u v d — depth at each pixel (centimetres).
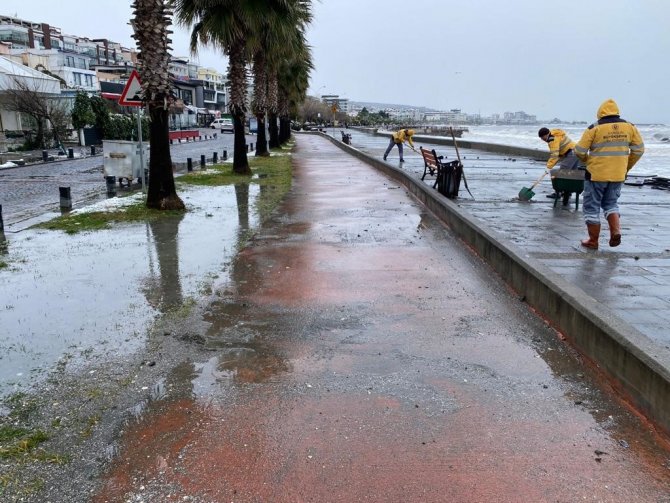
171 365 418
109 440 321
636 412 352
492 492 278
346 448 314
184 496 275
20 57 6831
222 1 1530
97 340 462
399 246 793
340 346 453
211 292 586
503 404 362
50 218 1067
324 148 3672
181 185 1496
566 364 419
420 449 313
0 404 359
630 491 279
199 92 11125
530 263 563
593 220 682
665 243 725
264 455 308
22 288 596
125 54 11825
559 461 303
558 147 1018
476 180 1502
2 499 271
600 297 504
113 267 682
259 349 447
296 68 4028
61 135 3612
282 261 711
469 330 486
